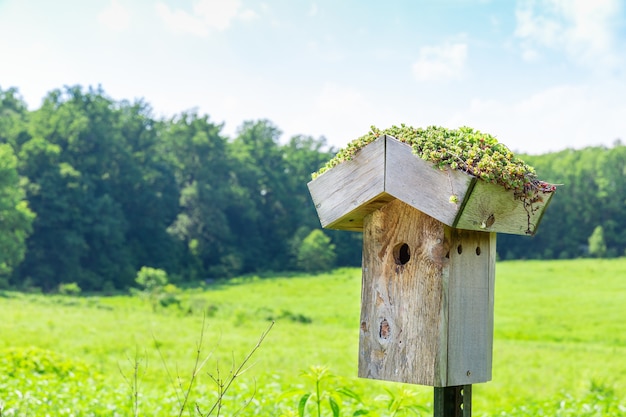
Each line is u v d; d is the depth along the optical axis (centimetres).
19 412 790
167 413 880
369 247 414
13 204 6069
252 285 6400
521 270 6238
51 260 6550
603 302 4750
